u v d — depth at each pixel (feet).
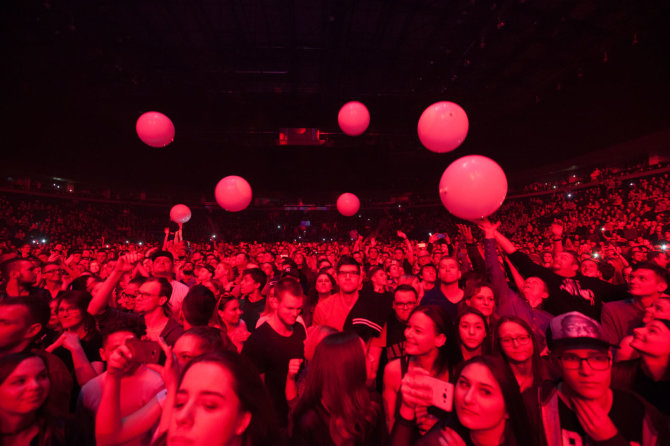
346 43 68.64
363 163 124.36
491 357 4.90
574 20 54.29
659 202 64.13
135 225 117.70
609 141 84.79
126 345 5.44
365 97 89.61
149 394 6.44
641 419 4.71
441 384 5.03
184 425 3.38
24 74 65.26
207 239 125.08
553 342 4.96
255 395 3.68
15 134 81.25
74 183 110.01
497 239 11.73
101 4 53.57
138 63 71.67
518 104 87.20
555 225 14.62
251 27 64.39
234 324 12.84
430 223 120.57
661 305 7.88
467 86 81.35
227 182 16.58
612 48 59.88
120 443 5.61
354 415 5.92
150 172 116.16
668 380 6.03
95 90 79.56
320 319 13.12
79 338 9.73
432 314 7.38
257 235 128.47
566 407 5.02
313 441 5.93
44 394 5.17
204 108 95.35
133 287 11.50
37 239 83.92
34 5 49.88
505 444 4.68
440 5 55.83
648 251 25.39
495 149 107.04
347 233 131.54
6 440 5.03
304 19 62.90
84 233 96.53
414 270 22.57
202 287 10.82
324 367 6.13
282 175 128.16
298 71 80.07
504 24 54.75
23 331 6.92
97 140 96.68
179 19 60.95
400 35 65.41
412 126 105.40
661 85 62.90
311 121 103.50
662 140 77.05
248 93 87.71
